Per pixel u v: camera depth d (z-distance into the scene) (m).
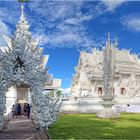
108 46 40.84
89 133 22.19
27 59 20.47
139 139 19.55
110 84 39.16
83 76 71.44
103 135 21.20
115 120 34.44
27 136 19.88
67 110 50.84
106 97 38.16
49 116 20.17
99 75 72.69
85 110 51.19
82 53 75.94
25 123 27.98
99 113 37.94
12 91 51.31
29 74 20.41
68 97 64.06
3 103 20.44
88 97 55.59
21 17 60.94
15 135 20.25
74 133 22.09
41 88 20.55
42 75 20.84
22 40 20.86
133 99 70.06
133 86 76.44
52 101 20.59
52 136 20.42
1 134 20.70
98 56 75.88
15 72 20.42
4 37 54.59
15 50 20.42
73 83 78.00
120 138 19.86
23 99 51.56
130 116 41.28
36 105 20.33
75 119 35.34
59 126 26.97
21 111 40.62
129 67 80.25
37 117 20.27
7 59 20.34
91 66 73.81
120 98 68.94
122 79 77.31
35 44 58.00
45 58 61.78
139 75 80.50
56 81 69.38
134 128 25.88
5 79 20.36
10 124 27.12
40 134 20.59
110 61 40.31
